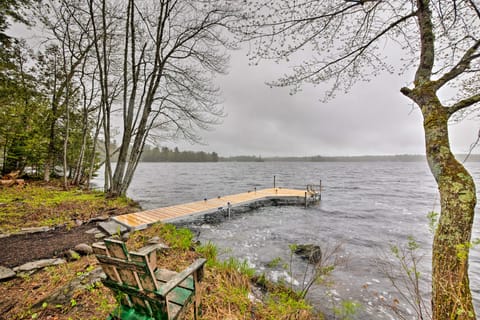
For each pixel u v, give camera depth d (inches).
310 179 1286.9
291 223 364.2
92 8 365.4
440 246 77.7
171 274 88.2
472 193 73.9
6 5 368.5
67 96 446.0
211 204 400.8
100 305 88.3
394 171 2117.4
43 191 382.6
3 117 386.6
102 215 265.3
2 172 484.1
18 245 164.1
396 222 373.4
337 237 292.5
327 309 139.0
